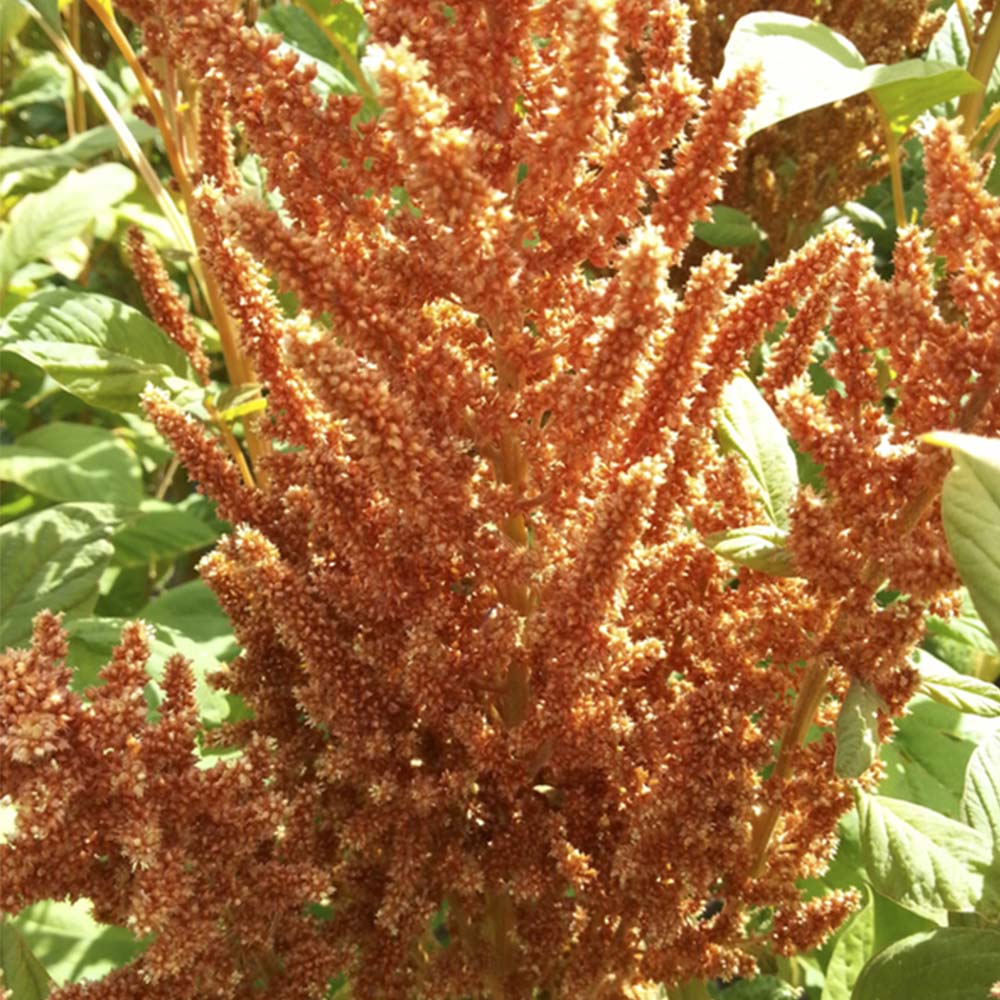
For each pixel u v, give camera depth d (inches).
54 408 36.7
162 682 20.9
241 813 20.7
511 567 21.3
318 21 29.9
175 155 28.0
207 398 26.9
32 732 19.4
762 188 30.8
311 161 20.8
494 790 22.5
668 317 20.4
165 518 32.3
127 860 20.5
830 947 26.6
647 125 20.7
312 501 22.6
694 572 22.6
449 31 20.6
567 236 21.1
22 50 39.3
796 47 24.8
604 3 19.6
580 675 21.4
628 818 22.5
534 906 23.0
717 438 24.4
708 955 23.0
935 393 20.7
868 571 21.3
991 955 22.2
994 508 18.3
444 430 21.2
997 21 28.8
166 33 26.3
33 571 27.1
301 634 21.8
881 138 30.8
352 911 22.9
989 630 18.3
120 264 35.9
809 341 22.9
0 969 22.3
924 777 26.9
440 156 19.5
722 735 22.0
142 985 20.7
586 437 20.8
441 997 23.0
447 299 21.5
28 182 35.0
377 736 21.8
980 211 20.2
